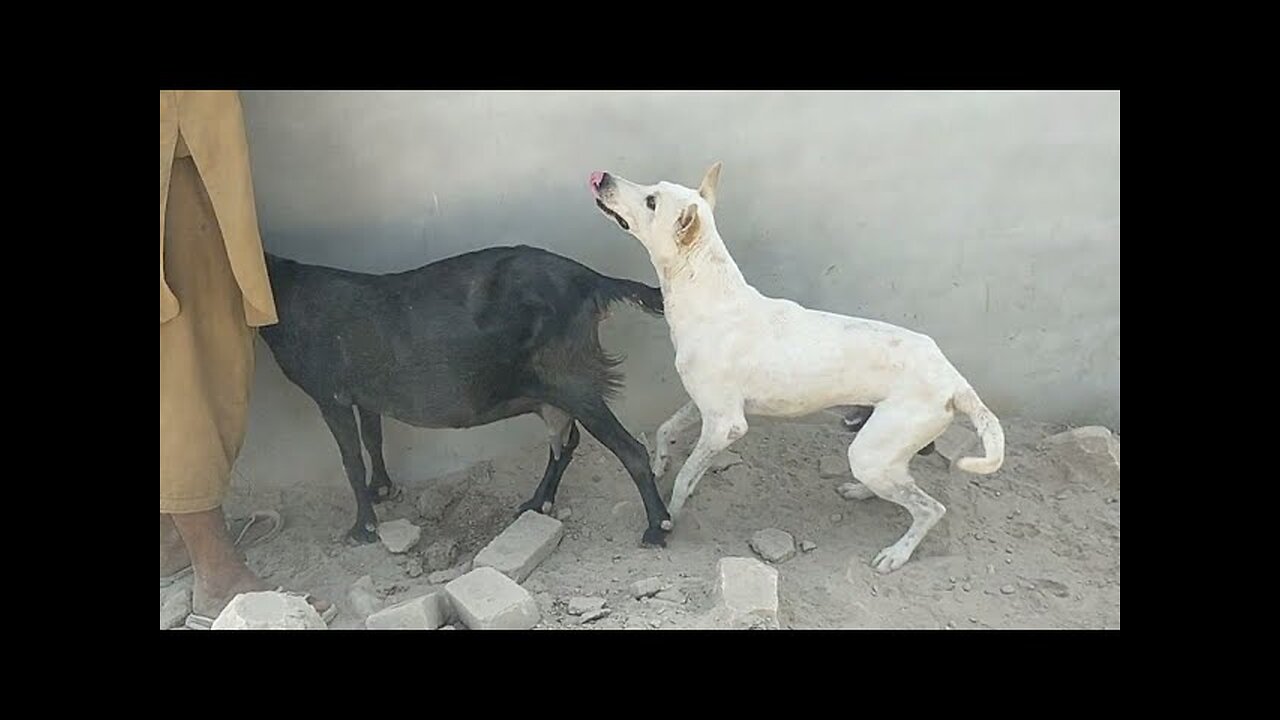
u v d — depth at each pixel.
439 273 3.85
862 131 4.16
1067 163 4.14
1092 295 4.25
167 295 3.37
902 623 3.41
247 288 3.51
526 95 4.11
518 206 4.23
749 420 4.48
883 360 3.55
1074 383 4.36
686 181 4.21
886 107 4.14
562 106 4.12
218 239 3.55
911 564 3.66
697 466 3.76
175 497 3.55
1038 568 3.66
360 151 4.14
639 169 4.20
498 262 3.83
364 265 4.27
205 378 3.61
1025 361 4.36
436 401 3.86
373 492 4.28
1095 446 4.08
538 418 4.42
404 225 4.23
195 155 3.35
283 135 4.09
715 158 4.18
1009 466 4.17
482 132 4.14
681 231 3.49
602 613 3.44
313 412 4.35
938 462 4.22
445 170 4.18
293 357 3.88
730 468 4.23
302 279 3.87
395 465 4.41
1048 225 4.20
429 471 4.42
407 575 3.85
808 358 3.57
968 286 4.29
